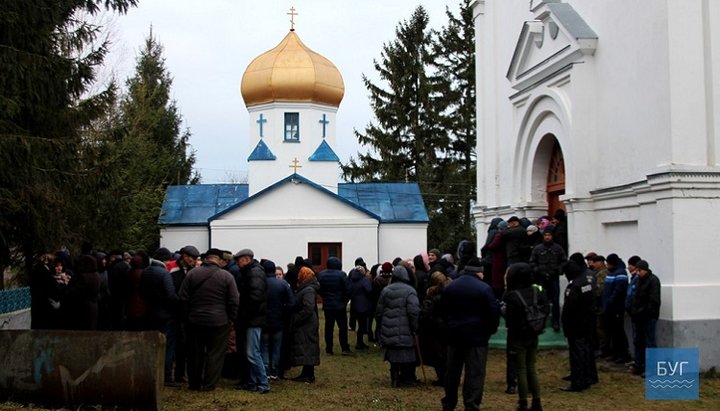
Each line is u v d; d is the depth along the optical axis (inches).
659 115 532.7
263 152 1535.4
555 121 682.2
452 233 1895.9
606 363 551.2
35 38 513.7
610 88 604.7
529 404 419.2
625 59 580.7
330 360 626.5
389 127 2004.2
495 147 858.1
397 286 480.4
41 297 492.4
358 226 1397.6
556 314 603.5
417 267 629.0
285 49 1562.5
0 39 492.4
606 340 569.3
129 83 1951.3
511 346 396.2
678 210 510.6
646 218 547.5
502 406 417.1
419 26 2010.3
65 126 566.9
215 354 458.9
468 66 1973.4
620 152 589.3
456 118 1972.2
